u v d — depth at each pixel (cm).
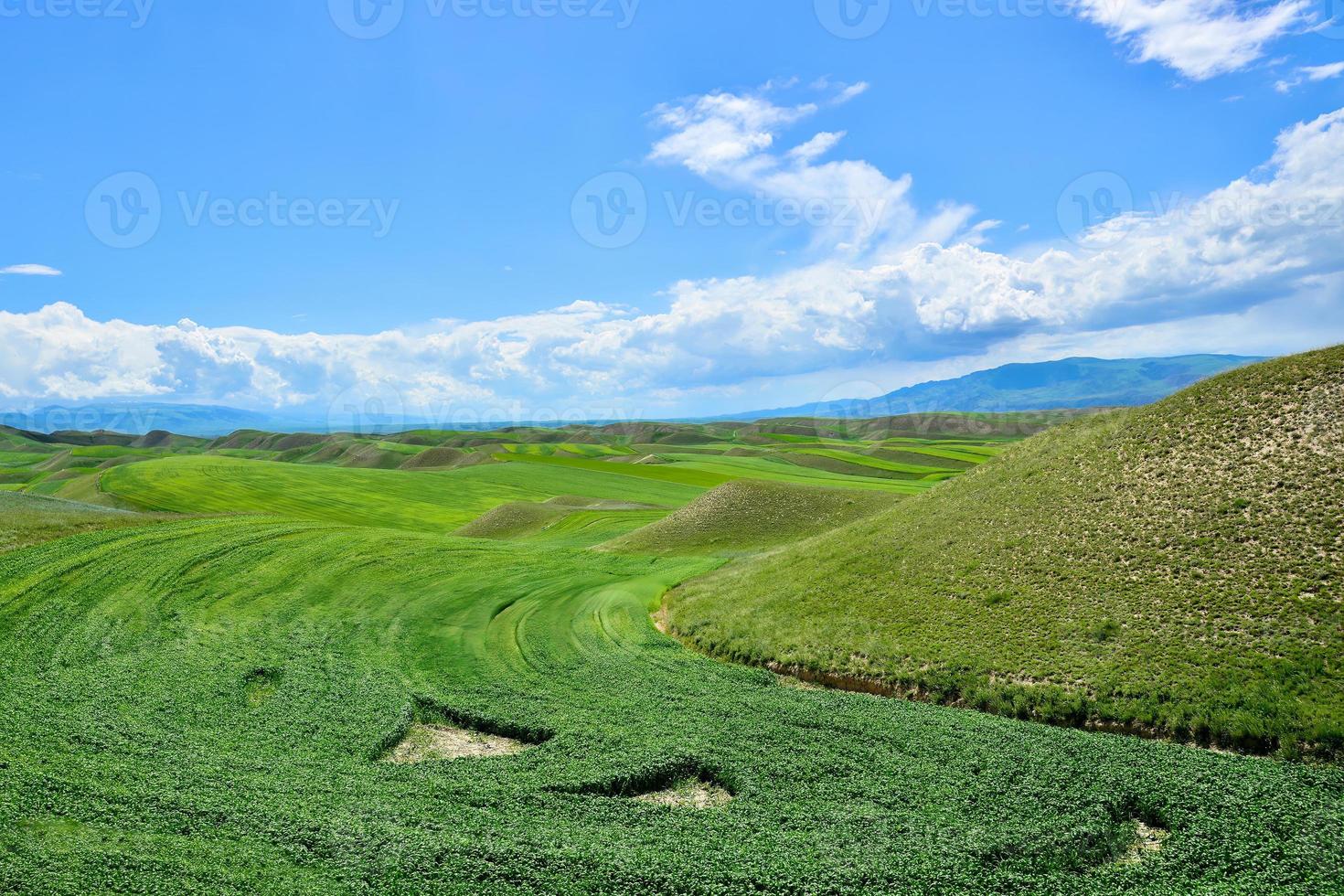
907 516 4409
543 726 2478
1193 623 2664
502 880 1580
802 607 3631
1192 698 2359
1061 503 3728
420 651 3328
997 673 2738
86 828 1694
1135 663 2572
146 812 1773
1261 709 2241
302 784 1980
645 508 9019
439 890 1538
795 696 2769
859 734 2378
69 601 3616
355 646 3347
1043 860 1681
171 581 4059
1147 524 3288
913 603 3362
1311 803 1856
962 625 3081
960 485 4544
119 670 2830
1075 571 3189
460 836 1731
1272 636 2491
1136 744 2202
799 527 6419
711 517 6800
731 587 4259
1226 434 3597
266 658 3098
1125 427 4109
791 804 1948
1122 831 1822
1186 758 2106
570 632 3666
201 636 3325
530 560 5353
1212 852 1692
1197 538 3077
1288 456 3275
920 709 2592
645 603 4312
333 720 2500
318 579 4456
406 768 2139
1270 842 1714
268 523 5766
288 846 1664
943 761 2177
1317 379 3609
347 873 1574
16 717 2309
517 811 1897
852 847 1730
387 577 4631
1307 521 2908
